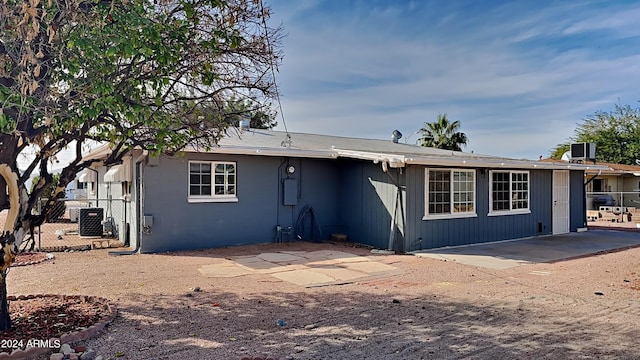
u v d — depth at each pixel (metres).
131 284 7.44
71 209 19.19
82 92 4.29
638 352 4.47
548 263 9.91
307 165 13.34
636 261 10.17
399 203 11.60
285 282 7.70
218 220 11.75
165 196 10.99
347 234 13.50
